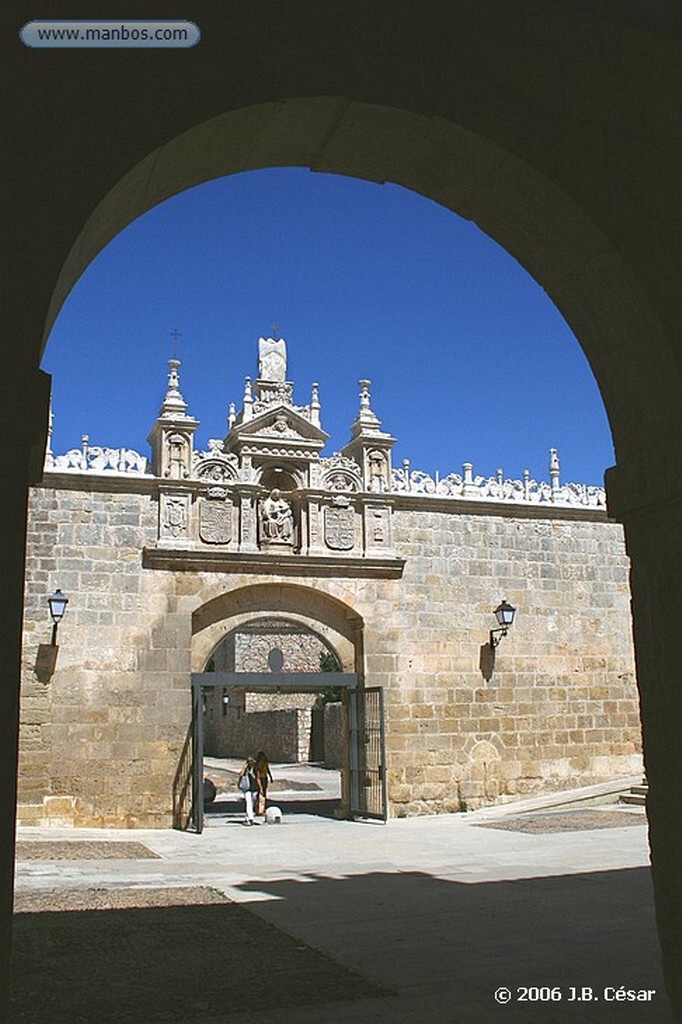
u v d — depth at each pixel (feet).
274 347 69.92
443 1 16.88
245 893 34.60
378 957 24.22
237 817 69.10
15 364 13.87
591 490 76.43
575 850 45.73
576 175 17.20
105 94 14.99
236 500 65.57
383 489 69.51
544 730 70.54
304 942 26.11
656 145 17.87
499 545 71.92
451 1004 19.79
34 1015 19.43
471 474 72.54
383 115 16.58
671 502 17.33
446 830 57.36
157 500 63.46
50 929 28.07
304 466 67.97
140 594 61.93
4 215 14.26
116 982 22.06
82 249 15.57
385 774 63.31
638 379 18.43
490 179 17.99
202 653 63.57
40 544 60.59
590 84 17.62
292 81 15.70
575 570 74.08
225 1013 19.40
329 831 58.34
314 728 147.33
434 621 68.85
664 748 17.38
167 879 38.37
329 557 66.13
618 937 26.16
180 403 65.31
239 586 64.28
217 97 15.34
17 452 13.66
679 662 17.11
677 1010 16.57
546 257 19.03
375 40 16.29
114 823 58.85
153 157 15.30
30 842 51.90
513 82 17.07
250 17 15.76
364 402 71.10
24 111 14.69
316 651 152.25
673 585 17.37
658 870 17.34
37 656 59.21
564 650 72.38
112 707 60.13
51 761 58.49
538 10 17.48
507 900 32.30
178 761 60.80
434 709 67.67
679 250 17.63
